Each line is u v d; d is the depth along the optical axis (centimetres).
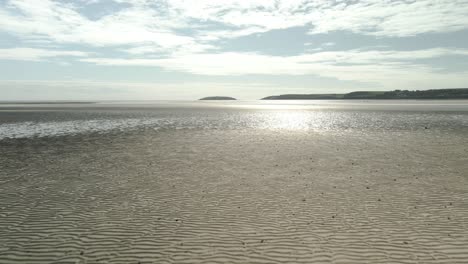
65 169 1847
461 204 1201
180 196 1334
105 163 2008
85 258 831
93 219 1089
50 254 854
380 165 1905
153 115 7212
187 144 2784
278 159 2108
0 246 899
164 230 998
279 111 9300
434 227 995
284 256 831
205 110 10206
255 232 976
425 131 3616
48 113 7800
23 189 1446
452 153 2267
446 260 801
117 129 4059
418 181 1537
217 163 1994
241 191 1398
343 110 9256
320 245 887
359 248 867
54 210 1177
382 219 1063
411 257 816
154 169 1838
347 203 1229
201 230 995
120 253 855
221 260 816
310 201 1257
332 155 2234
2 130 3934
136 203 1251
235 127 4338
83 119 5816
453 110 8156
